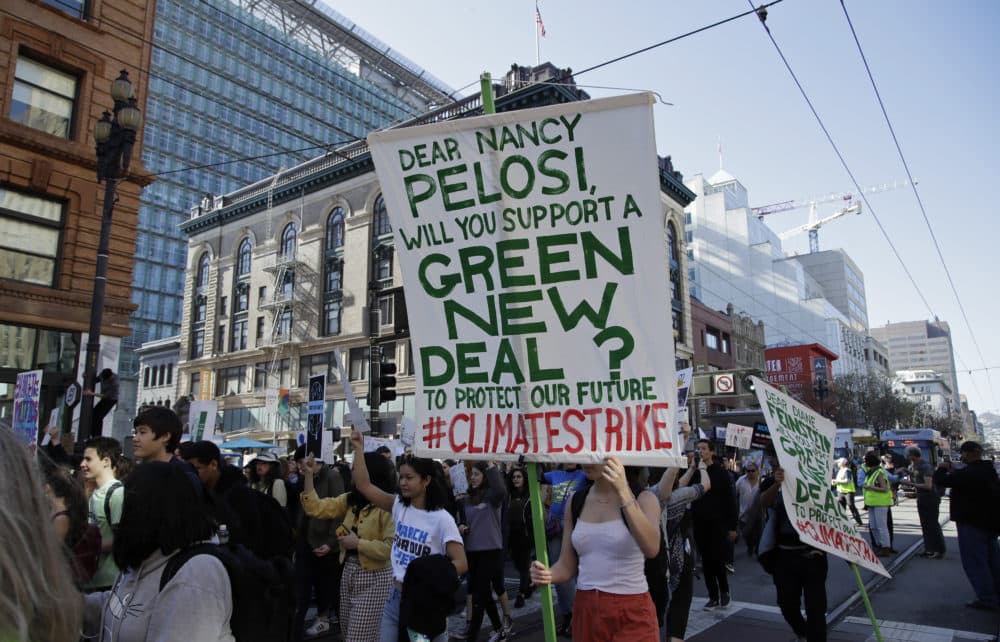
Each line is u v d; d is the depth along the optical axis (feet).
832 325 300.61
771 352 232.32
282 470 35.29
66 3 54.39
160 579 7.39
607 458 10.21
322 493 25.52
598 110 10.88
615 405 10.47
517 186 11.26
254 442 91.91
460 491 34.81
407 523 13.76
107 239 35.27
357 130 299.79
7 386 49.29
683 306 142.51
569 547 11.59
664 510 15.20
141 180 57.98
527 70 105.91
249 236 151.94
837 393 209.05
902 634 22.18
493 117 11.41
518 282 11.12
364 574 14.88
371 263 125.70
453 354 11.39
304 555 22.91
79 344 53.06
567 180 11.00
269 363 139.44
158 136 241.35
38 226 52.01
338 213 134.92
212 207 165.37
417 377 11.54
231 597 7.59
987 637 21.72
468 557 21.94
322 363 129.80
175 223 247.29
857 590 29.60
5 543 3.83
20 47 51.08
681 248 144.36
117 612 7.40
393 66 304.30
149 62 59.82
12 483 4.06
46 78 52.80
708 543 25.86
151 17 60.18
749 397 88.69
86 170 54.24
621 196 10.73
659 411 10.24
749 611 25.38
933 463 111.75
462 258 11.50
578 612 10.93
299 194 141.18
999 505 25.43
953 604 26.48
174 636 6.94
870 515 40.16
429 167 11.81
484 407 11.09
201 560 7.42
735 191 321.73
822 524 17.06
